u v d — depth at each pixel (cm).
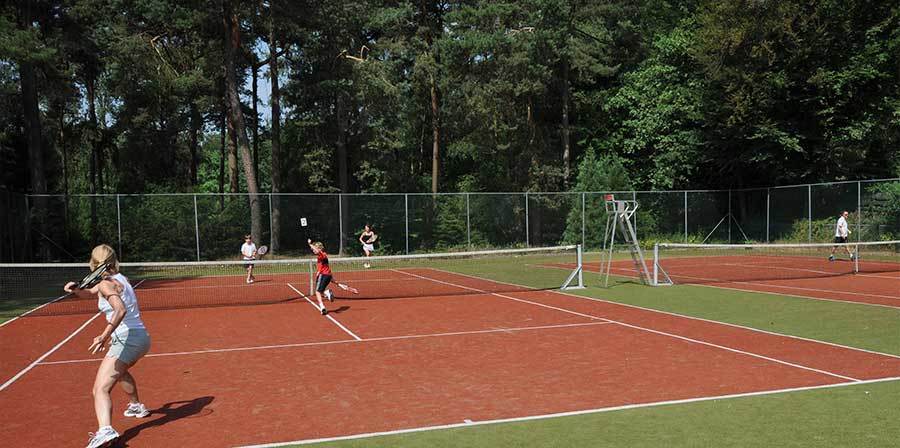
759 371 860
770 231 3531
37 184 3133
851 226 3103
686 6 4534
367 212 3334
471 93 3600
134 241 2997
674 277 2208
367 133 4012
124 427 658
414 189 4281
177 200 3059
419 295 1806
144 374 889
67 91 3406
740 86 3431
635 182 4175
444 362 940
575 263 2955
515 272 2547
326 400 748
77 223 2969
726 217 3769
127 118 4203
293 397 764
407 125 4188
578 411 691
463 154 4406
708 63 3491
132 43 3123
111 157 4688
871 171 3703
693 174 4119
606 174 3609
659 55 4109
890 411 678
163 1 3061
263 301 1720
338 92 3684
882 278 2081
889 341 1061
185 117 4538
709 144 3716
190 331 1244
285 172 4412
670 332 1160
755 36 3406
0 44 2405
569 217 3541
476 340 1108
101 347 594
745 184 4006
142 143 4475
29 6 3064
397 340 1120
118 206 2894
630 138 4228
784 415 668
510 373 866
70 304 1734
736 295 1680
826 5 3294
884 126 3581
